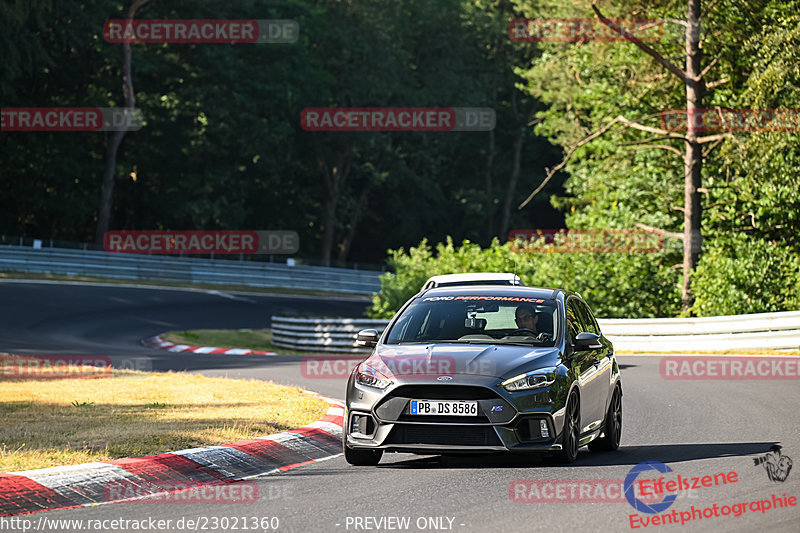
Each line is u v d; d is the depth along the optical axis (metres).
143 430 39.47
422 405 33.41
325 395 60.31
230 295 184.50
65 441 36.62
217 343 119.62
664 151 135.75
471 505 27.67
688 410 51.78
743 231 123.56
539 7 151.50
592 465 34.84
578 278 121.31
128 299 163.00
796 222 120.44
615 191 142.12
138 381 62.06
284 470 35.00
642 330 99.56
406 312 39.44
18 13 187.88
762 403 53.84
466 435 33.25
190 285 196.00
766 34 113.69
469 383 33.22
